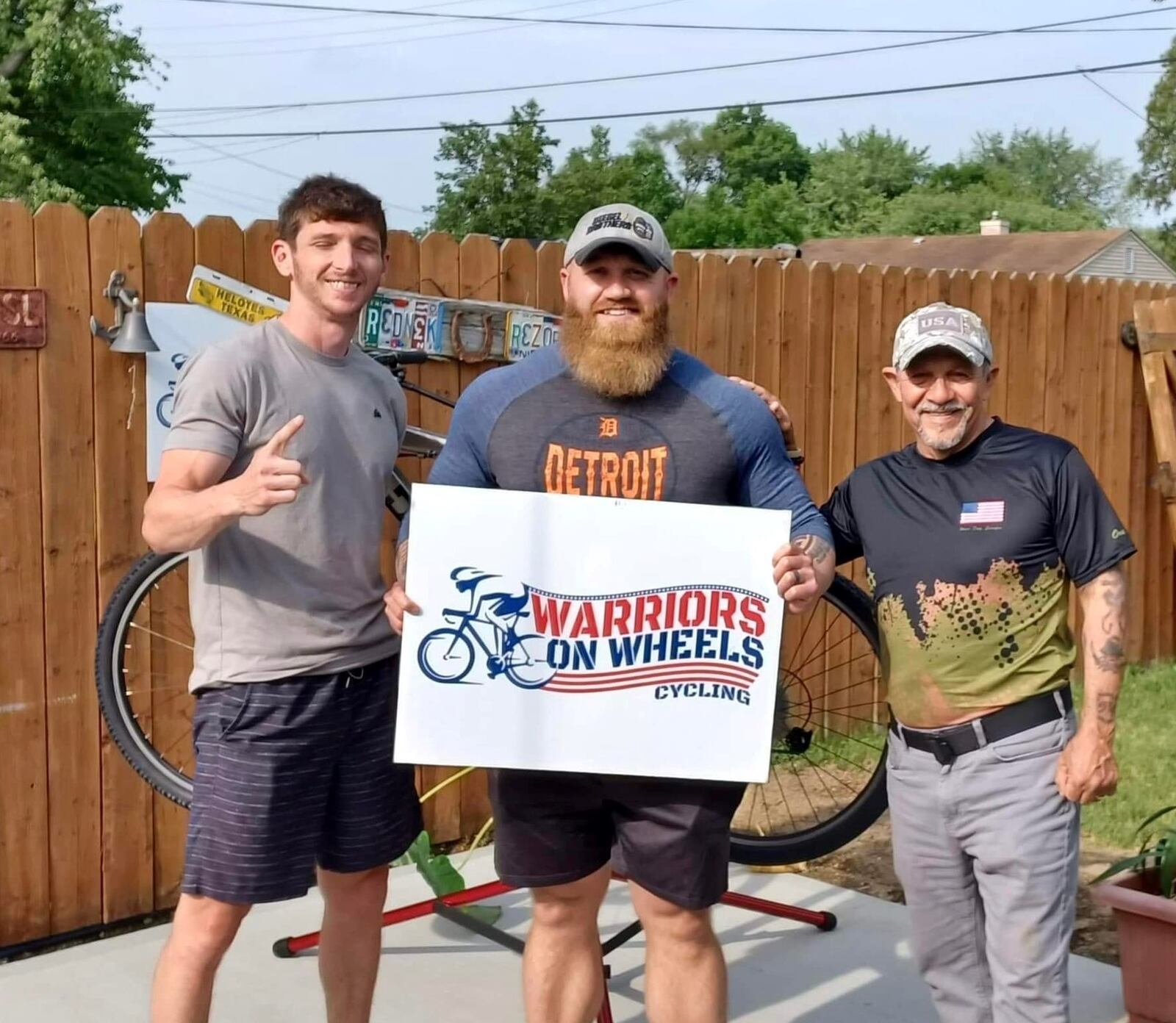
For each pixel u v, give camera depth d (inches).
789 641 213.5
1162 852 132.1
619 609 97.6
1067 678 104.7
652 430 99.3
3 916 148.9
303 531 104.9
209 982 106.0
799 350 221.8
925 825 106.4
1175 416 274.5
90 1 1042.1
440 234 175.5
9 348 142.9
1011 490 102.8
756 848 152.0
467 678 98.0
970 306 246.8
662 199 2755.9
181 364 154.3
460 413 105.2
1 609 145.5
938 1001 110.7
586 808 102.5
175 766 160.7
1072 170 3245.6
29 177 972.6
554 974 106.8
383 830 111.1
